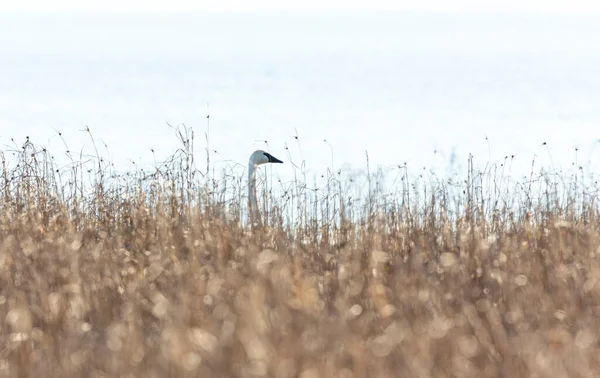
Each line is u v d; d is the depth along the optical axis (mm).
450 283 22953
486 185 31469
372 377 17719
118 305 22453
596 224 28125
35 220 27703
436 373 18172
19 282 23281
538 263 24203
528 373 18047
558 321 20703
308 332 18734
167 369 17656
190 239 25062
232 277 22500
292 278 22016
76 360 18656
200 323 19766
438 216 28609
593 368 18531
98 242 26922
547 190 29953
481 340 19266
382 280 23266
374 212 28219
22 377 18375
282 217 28688
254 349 17375
